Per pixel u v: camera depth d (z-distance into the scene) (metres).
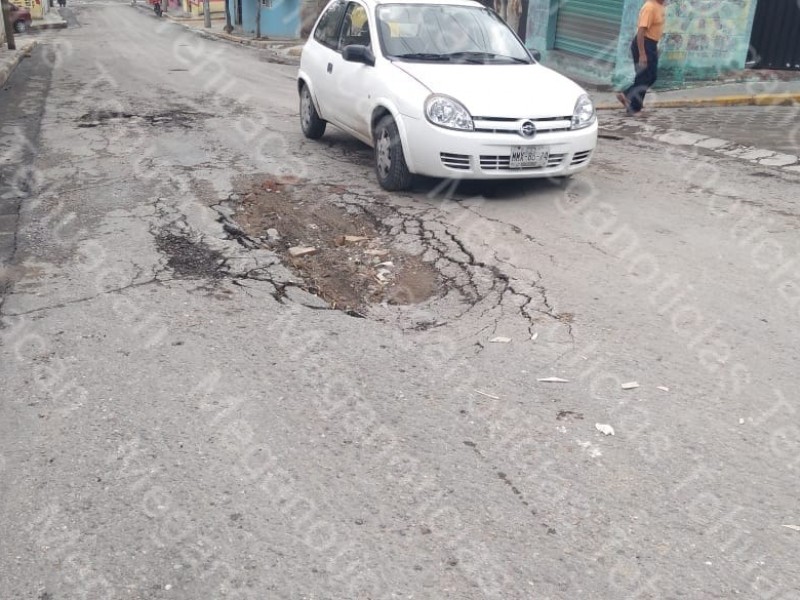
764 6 13.42
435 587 2.70
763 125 10.55
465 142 6.38
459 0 8.20
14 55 17.56
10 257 5.55
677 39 13.20
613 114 11.62
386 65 7.16
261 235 6.06
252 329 4.58
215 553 2.86
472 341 4.44
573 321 4.64
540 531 2.98
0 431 3.57
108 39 26.88
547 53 15.80
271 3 29.19
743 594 2.68
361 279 5.32
